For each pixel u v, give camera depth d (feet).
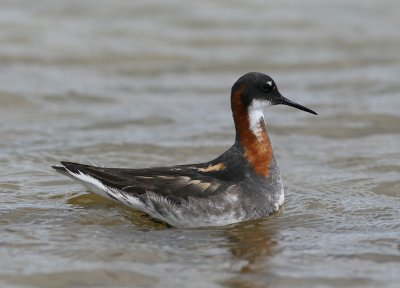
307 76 68.85
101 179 36.52
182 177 36.63
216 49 75.25
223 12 85.51
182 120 57.26
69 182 42.96
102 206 39.19
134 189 36.27
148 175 36.81
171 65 71.15
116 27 79.51
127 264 32.27
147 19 82.43
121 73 68.64
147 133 53.78
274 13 85.76
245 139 38.29
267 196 37.86
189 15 83.87
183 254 33.50
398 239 35.35
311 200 40.81
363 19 84.48
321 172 45.83
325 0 90.12
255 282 30.73
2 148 49.39
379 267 32.24
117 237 35.27
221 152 49.62
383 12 86.79
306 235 35.96
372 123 56.13
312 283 30.66
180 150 49.85
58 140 51.57
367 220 38.06
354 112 58.49
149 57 72.54
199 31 79.61
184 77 68.59
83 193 40.98
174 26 80.74
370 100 61.77
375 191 42.57
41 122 55.57
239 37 78.38
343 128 55.01
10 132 52.90
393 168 46.37
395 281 30.81
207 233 35.96
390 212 39.22
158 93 64.23
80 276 31.04
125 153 48.98
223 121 57.11
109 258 32.86
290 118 57.88
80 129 54.34
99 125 55.36
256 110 38.40
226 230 36.29
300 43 77.36
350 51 75.15
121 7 85.66
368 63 71.97
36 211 38.34
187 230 36.29
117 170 37.14
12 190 41.50
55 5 84.94
